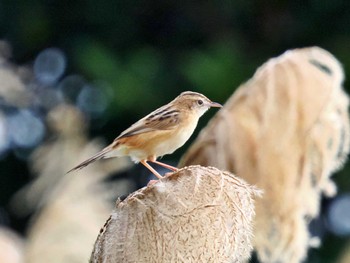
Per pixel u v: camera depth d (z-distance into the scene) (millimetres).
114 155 9453
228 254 7133
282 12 23969
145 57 22547
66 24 24266
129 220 7125
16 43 24219
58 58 24125
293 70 11000
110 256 7121
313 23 23703
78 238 12914
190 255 7086
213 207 7109
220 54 22344
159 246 7086
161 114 9586
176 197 7105
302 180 10891
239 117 10906
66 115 14047
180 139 9672
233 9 24094
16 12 24219
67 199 13219
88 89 23047
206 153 10898
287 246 10805
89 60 22359
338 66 11148
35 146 23953
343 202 23094
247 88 11055
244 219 7168
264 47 23797
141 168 22141
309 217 11031
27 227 24250
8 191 24719
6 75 13891
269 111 10906
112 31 24172
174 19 24469
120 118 22453
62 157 13836
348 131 11078
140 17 24375
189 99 9906
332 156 11078
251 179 10797
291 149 10859
